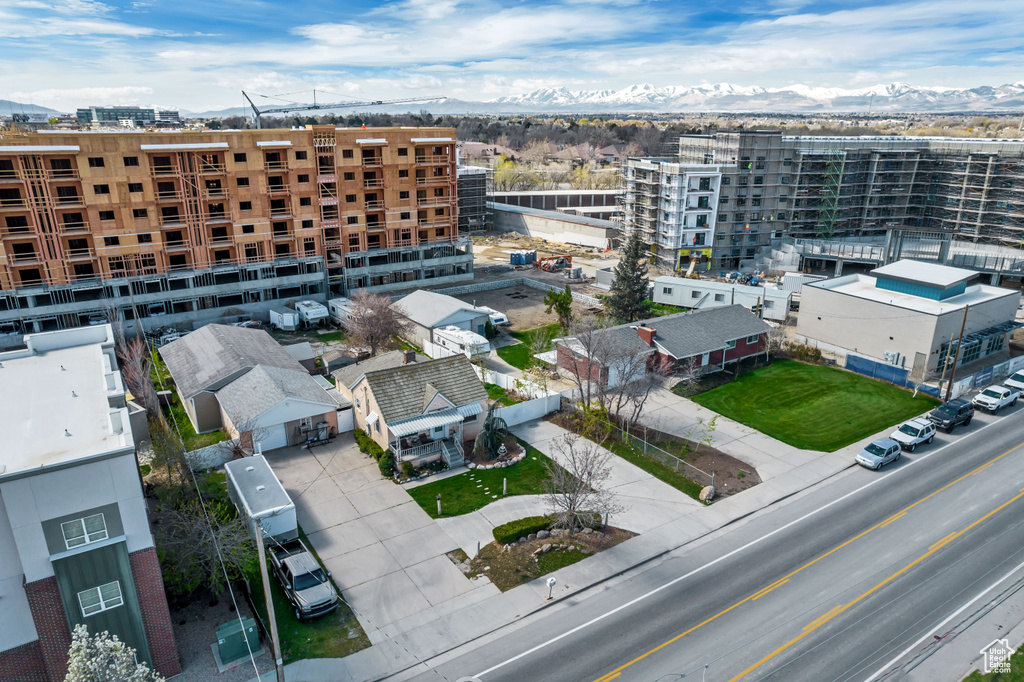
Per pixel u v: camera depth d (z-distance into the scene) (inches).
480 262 4338.1
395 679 1080.2
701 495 1612.9
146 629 1061.8
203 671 1090.1
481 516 1540.4
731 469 1755.7
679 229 3961.6
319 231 3243.1
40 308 2667.3
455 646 1152.2
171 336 2691.9
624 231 4616.1
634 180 4328.3
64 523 967.0
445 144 3506.4
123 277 2829.7
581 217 5182.1
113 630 1039.6
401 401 1792.6
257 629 1189.7
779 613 1225.4
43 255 2659.9
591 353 2033.7
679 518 1534.2
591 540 1444.4
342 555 1396.4
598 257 4490.7
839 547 1423.5
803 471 1749.5
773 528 1496.1
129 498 1005.8
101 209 2723.9
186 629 1179.9
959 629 1184.8
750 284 3644.2
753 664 1103.0
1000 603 1251.8
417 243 3590.1
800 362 2554.1
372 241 3499.0
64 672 1027.3
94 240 2738.7
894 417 2068.2
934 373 2335.1
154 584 1053.2
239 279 3093.0
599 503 1524.4
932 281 2490.2
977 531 1476.4
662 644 1148.5
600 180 7608.3
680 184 3863.2
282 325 2933.1
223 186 2957.7
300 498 1612.9
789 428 2000.5
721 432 1973.4
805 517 1539.1
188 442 1881.2
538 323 3041.3
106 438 1044.5
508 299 3447.3
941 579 1320.1
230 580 1298.0
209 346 2225.6
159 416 1929.1
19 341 2610.7
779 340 2603.3
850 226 4365.2
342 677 1083.9
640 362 2204.7
